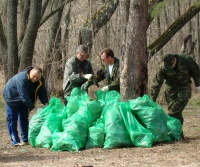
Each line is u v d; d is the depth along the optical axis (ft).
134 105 30.78
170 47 85.40
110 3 56.90
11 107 32.91
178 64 30.94
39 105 59.93
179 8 81.82
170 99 32.17
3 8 74.28
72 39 70.95
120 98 32.35
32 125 32.40
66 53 67.26
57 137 30.50
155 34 91.91
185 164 24.62
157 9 38.70
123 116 30.25
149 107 30.73
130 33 31.99
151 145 29.78
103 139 30.32
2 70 68.44
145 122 30.55
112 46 70.95
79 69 33.42
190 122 43.78
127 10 32.35
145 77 32.50
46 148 31.35
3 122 48.39
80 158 27.35
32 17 57.62
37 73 31.60
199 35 93.35
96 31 56.65
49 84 65.51
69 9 69.15
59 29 66.90
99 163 25.53
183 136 32.55
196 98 64.49
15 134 33.53
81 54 33.06
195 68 31.17
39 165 25.62
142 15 32.01
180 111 31.99
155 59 63.26
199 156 26.73
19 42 66.03
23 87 31.78
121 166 24.54
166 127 31.12
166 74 31.24
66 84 33.27
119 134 29.81
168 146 29.91
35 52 74.02
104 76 32.94
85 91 32.65
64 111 32.32
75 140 29.91
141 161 25.76
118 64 32.37
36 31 58.03
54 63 64.75
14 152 30.81
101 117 30.99
